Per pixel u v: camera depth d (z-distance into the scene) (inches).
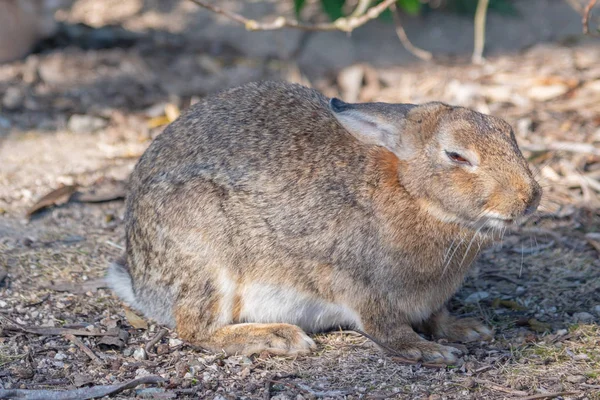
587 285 438.9
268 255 381.1
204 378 360.8
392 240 373.1
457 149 358.3
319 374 364.5
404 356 378.9
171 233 380.8
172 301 388.5
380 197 373.7
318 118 395.5
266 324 390.0
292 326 388.5
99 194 529.3
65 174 555.8
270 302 390.3
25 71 698.2
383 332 385.4
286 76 705.6
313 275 383.2
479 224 364.5
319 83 692.7
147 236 389.4
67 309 412.2
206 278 380.2
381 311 383.2
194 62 731.4
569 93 655.1
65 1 843.4
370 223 374.6
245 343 382.0
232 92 412.5
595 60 712.4
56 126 626.8
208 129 394.3
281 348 380.2
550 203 514.0
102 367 367.9
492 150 356.5
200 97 671.1
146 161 400.8
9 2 698.8
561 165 552.1
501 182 352.2
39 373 361.1
